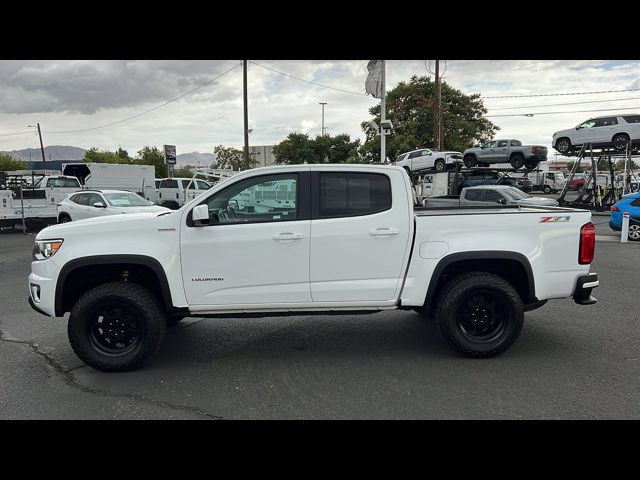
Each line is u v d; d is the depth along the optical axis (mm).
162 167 59719
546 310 6328
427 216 4508
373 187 4520
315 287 4484
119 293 4352
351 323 5996
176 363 4680
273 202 4500
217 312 4539
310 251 4438
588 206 21984
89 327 4398
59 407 3744
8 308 6973
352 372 4367
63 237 4402
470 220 4523
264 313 4570
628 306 6492
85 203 15516
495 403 3672
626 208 13328
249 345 5207
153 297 4492
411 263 4527
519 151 23234
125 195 15750
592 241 4625
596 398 3723
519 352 4789
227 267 4422
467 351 4562
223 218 4480
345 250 4457
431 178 28047
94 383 4207
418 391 3920
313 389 4012
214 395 3930
